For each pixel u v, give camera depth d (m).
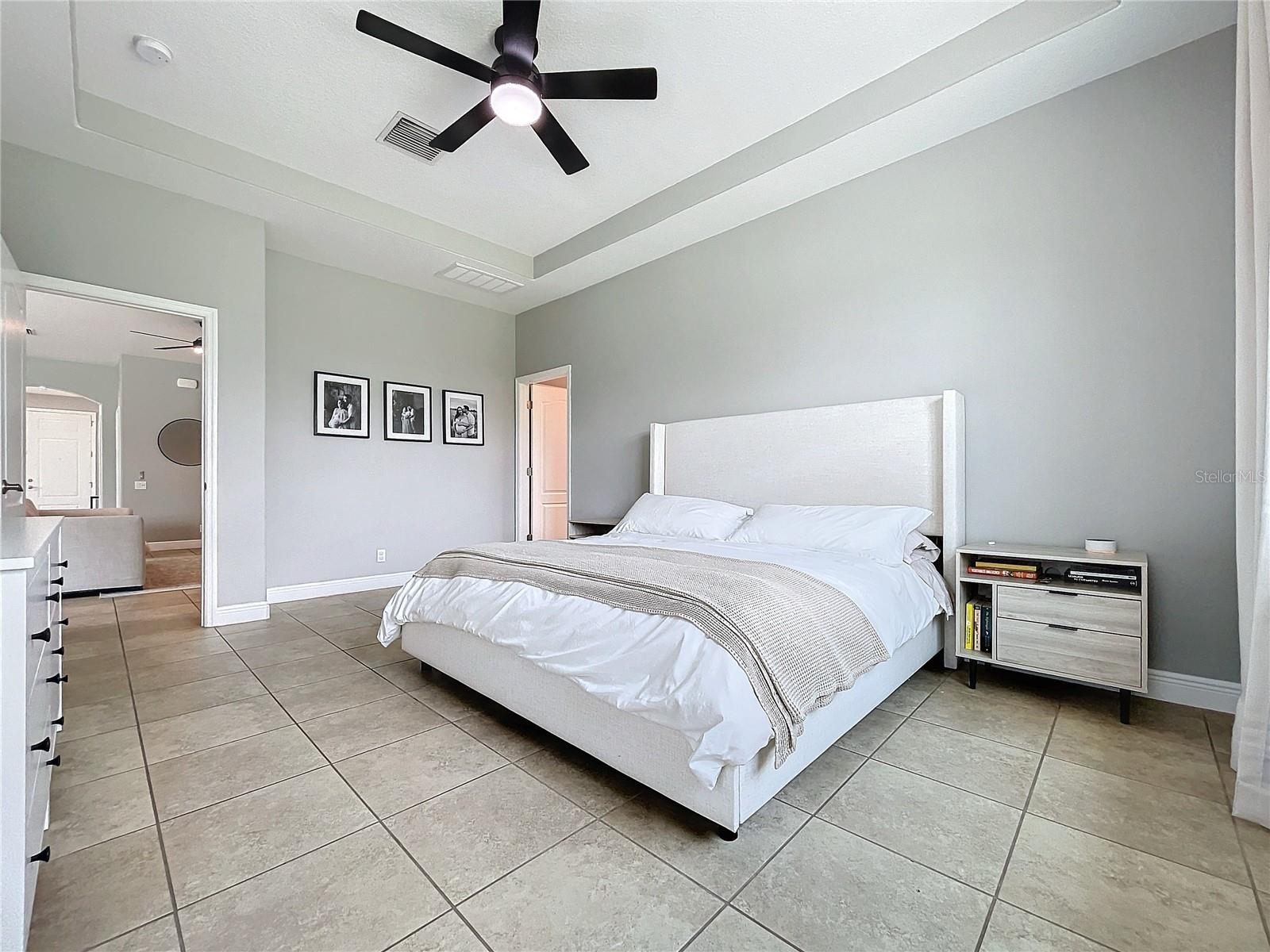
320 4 2.17
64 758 1.85
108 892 1.24
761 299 3.63
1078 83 2.43
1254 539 1.70
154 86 2.62
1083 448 2.46
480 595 2.14
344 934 1.13
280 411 4.18
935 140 2.82
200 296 3.38
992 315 2.70
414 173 3.37
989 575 2.45
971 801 1.59
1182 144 2.24
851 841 1.42
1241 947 1.09
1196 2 2.02
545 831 1.47
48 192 2.90
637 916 1.18
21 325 2.40
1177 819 1.50
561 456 5.93
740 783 1.36
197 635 3.31
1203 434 2.20
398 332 4.83
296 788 1.67
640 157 3.23
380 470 4.72
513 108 2.22
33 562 0.96
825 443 3.22
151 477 7.13
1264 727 1.48
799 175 3.13
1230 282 2.15
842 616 1.77
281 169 3.29
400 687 2.50
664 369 4.25
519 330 5.69
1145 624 2.03
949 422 2.70
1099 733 2.01
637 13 2.21
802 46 2.42
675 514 3.50
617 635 1.62
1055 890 1.25
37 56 2.24
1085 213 2.46
